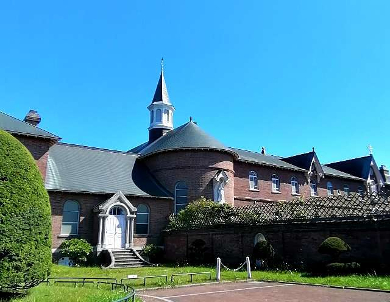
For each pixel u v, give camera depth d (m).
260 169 37.25
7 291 9.80
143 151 35.00
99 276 16.89
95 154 30.36
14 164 9.59
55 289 11.71
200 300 11.23
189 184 29.58
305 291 12.71
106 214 24.94
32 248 9.36
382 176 53.66
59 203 24.64
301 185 40.59
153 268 21.28
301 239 19.38
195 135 31.28
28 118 29.56
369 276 15.25
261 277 16.47
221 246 23.08
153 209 28.27
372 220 16.73
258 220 21.50
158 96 43.41
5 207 9.02
